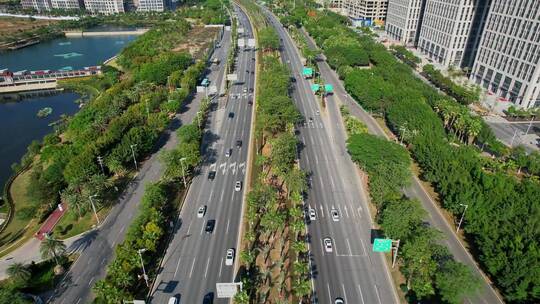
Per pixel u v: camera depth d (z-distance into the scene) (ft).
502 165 504.84
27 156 577.43
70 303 322.75
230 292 295.07
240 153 549.54
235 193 461.37
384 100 654.12
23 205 458.09
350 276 348.38
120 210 435.12
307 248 378.12
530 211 372.58
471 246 381.81
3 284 335.26
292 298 323.37
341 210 432.25
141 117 601.21
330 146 571.28
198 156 499.51
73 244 386.11
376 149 467.11
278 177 487.20
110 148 515.91
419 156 490.49
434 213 428.97
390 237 361.51
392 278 346.74
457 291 295.28
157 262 359.05
